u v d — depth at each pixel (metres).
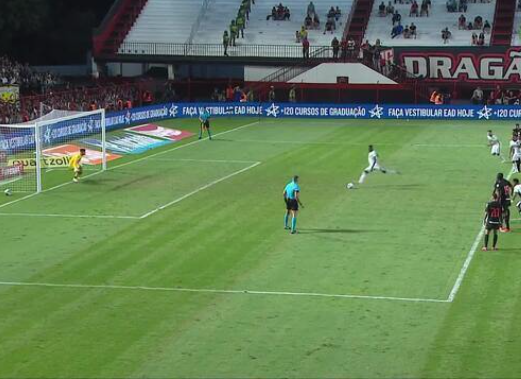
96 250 45.28
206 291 38.62
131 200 57.44
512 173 66.50
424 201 56.59
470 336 33.19
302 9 118.69
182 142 84.06
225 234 48.31
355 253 44.44
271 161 72.69
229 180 64.44
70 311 36.22
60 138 75.88
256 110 103.00
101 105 92.31
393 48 105.88
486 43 108.00
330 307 36.50
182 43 115.06
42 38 120.38
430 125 94.81
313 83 106.25
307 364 30.78
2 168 66.25
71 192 60.34
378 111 100.81
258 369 30.39
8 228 50.19
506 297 37.59
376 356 31.44
